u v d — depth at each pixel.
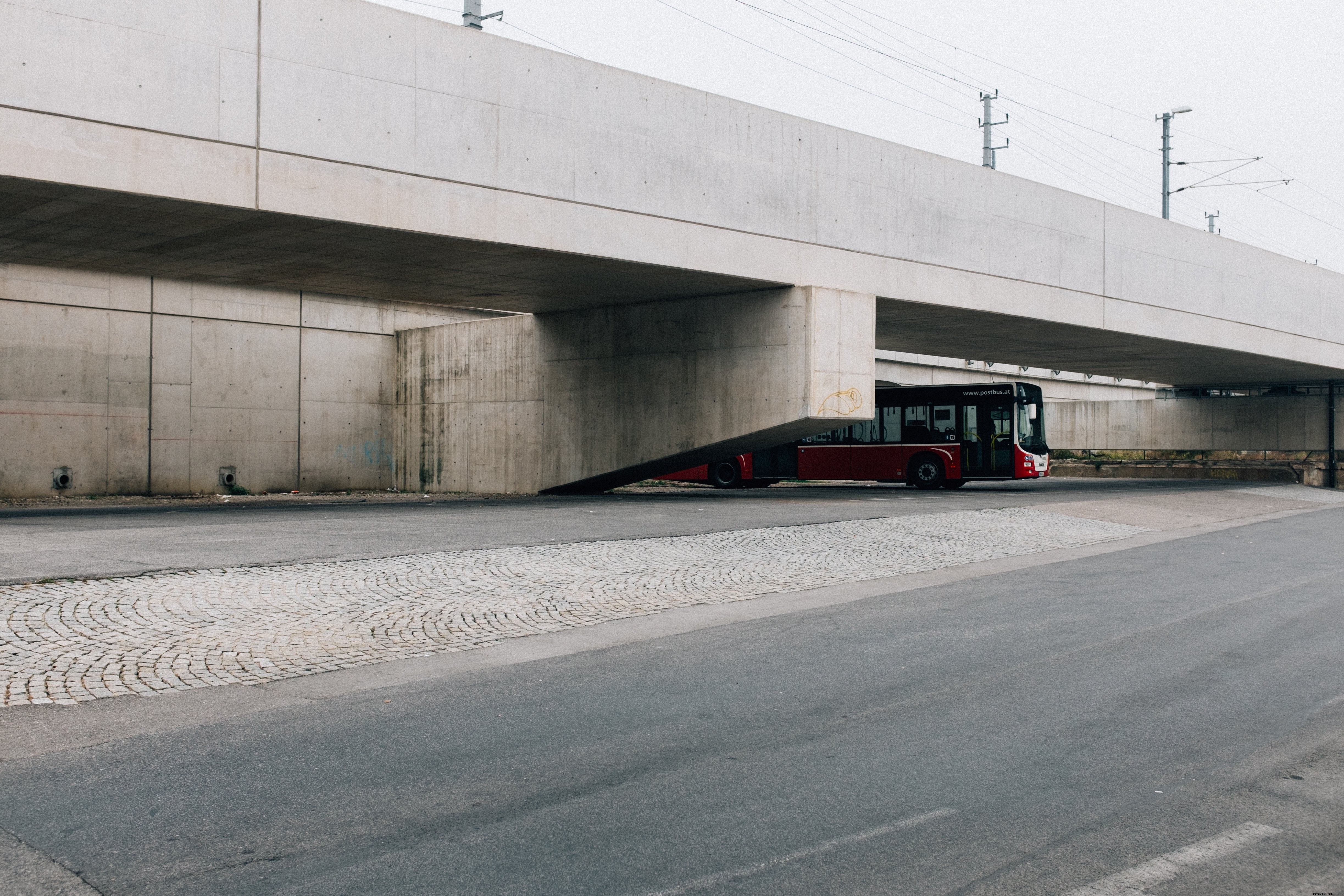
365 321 29.91
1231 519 21.86
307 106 14.13
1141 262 25.42
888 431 30.75
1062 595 10.95
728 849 4.11
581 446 24.20
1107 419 44.53
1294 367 32.31
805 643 8.30
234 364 27.12
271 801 4.62
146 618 8.22
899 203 20.77
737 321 20.61
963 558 14.05
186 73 13.20
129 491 25.14
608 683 6.91
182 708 6.18
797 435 20.95
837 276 19.88
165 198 13.21
